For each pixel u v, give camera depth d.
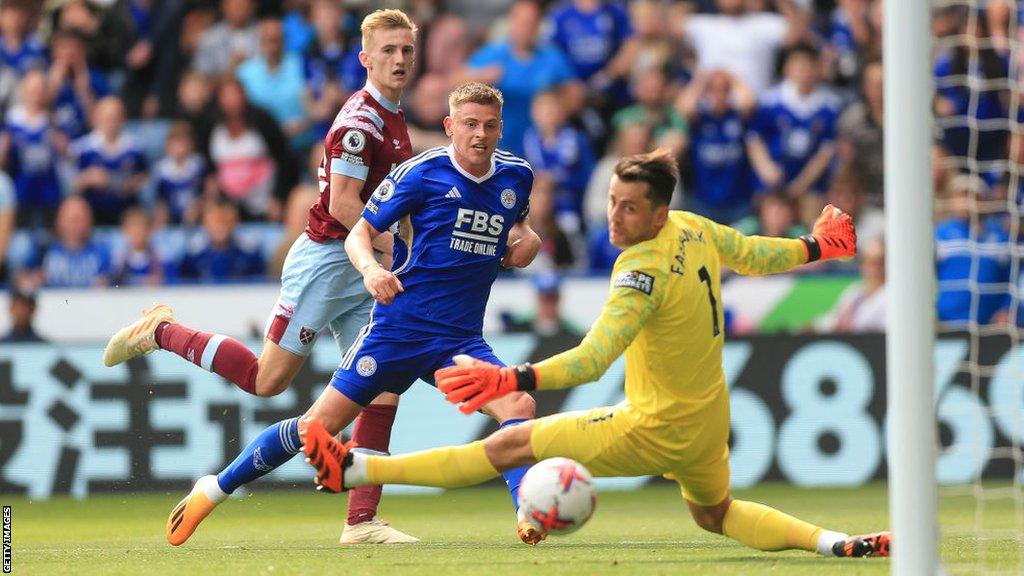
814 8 49.47
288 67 48.47
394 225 20.59
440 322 19.95
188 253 45.53
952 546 21.02
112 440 37.53
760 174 46.62
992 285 40.97
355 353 20.22
